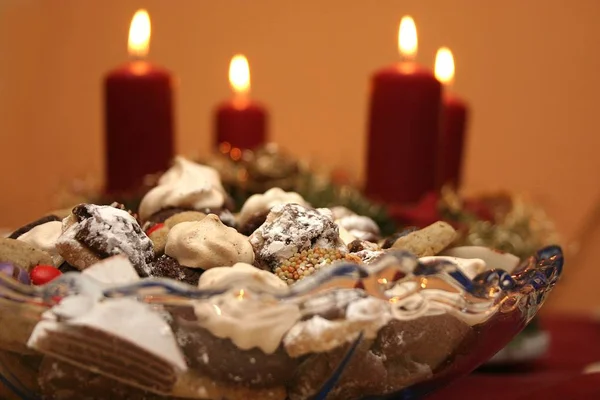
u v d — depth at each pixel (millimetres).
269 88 1278
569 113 1270
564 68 1264
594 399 697
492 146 1280
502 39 1266
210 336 533
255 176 867
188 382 537
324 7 1264
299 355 545
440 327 583
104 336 519
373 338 562
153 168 945
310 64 1271
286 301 525
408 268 536
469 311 592
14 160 1287
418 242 646
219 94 1273
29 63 1275
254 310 525
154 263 618
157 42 1267
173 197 699
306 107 1278
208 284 551
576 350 976
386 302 551
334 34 1266
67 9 1267
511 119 1276
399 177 920
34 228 645
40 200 1293
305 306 537
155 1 1264
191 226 620
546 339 892
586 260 1290
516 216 904
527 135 1277
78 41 1272
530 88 1270
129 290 501
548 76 1267
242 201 862
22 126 1283
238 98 1082
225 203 725
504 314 612
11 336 558
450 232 651
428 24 1263
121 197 884
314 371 554
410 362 592
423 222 840
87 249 601
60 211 688
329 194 867
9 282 523
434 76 923
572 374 787
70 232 606
